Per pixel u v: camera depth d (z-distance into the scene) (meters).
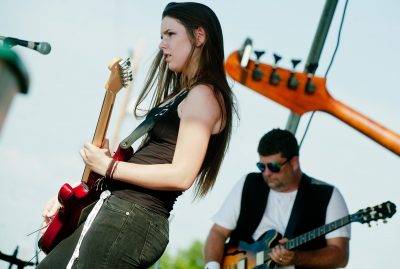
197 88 3.32
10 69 0.79
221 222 6.95
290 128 7.20
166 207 3.34
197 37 3.43
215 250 6.83
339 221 6.28
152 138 3.39
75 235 3.52
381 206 6.07
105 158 3.25
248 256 6.73
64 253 3.47
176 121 3.34
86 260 3.10
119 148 3.42
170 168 3.15
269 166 6.59
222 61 3.49
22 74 0.80
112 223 3.14
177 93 3.76
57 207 3.93
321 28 7.41
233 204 6.96
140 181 3.16
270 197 6.81
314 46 7.41
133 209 3.19
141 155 3.37
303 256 6.38
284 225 6.71
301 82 7.21
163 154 3.32
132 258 3.16
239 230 6.90
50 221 3.87
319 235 6.37
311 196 6.70
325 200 6.65
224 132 3.45
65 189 3.52
